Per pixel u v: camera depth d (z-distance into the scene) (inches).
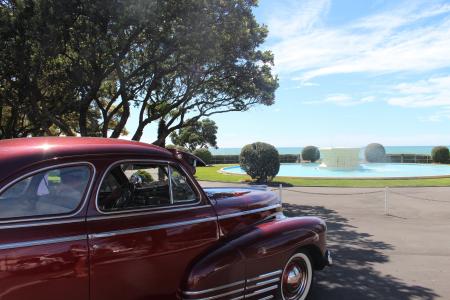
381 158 1734.7
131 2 463.8
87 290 121.3
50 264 113.6
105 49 510.0
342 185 824.3
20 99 608.4
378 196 657.6
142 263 134.8
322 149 1411.2
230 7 571.2
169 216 145.8
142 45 590.2
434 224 427.8
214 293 152.9
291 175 1101.7
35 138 142.0
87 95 573.3
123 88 591.2
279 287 176.7
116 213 130.8
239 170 1250.6
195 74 646.5
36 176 118.2
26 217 113.7
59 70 596.4
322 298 211.8
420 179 928.9
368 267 268.7
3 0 504.4
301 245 184.2
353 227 411.8
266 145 906.1
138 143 151.9
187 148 1803.6
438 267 267.9
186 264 149.9
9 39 460.1
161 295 141.4
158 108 759.7
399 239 354.3
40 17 443.5
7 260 106.7
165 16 501.7
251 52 675.4
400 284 234.5
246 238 167.3
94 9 461.7
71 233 119.0
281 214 211.9
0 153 119.0
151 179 150.2
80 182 126.4
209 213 161.0
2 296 106.0
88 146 133.0
